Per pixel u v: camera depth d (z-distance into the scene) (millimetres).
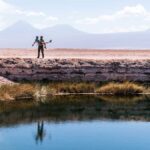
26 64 42188
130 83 42031
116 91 40750
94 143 23188
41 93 39344
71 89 40812
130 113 31344
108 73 43219
